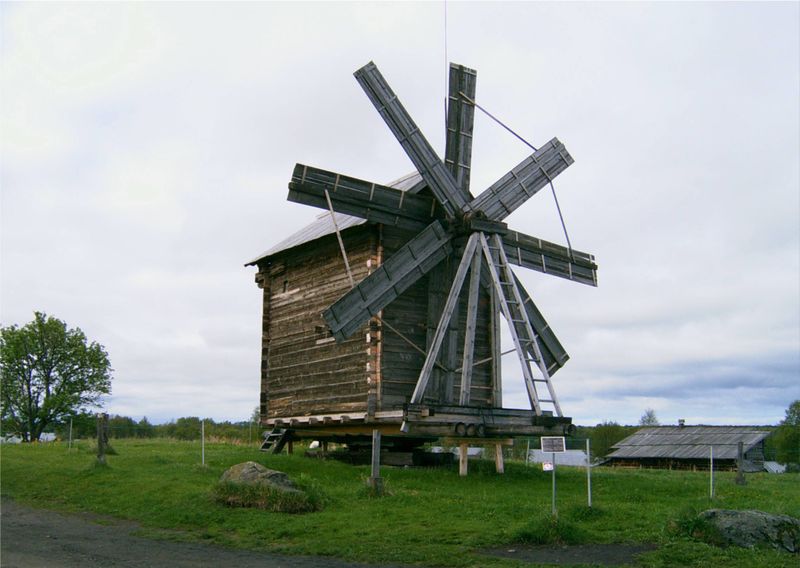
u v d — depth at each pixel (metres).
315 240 26.69
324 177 22.73
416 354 24.75
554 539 13.35
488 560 12.10
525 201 26.14
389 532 14.03
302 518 15.26
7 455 24.80
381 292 22.61
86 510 16.97
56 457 24.34
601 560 12.15
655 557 12.11
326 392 25.75
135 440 37.75
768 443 85.06
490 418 22.38
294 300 28.38
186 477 19.73
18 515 16.39
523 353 22.66
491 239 24.52
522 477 23.56
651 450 61.19
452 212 24.33
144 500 17.20
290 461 24.06
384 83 24.11
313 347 26.78
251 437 39.62
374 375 23.77
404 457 25.77
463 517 15.35
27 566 11.52
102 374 51.00
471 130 25.83
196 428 49.19
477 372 26.16
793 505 19.03
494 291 25.94
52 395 48.88
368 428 24.45
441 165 24.42
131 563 11.94
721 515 13.34
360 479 21.36
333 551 12.83
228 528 14.72
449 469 24.52
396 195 24.11
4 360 48.28
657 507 17.31
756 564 11.72
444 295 25.27
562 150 27.41
